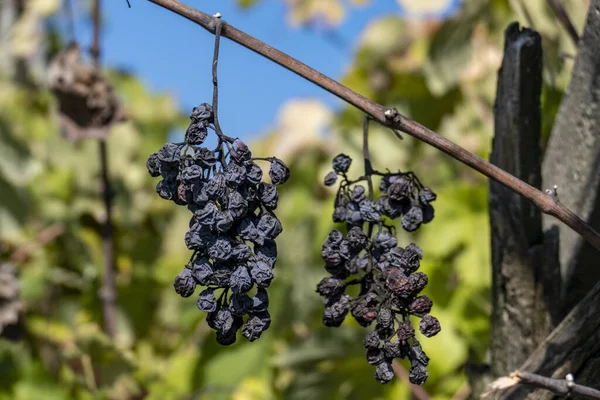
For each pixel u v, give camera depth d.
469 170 1.80
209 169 0.82
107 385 1.70
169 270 1.93
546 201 0.85
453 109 1.86
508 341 1.01
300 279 1.76
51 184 1.98
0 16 2.31
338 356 1.59
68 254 1.87
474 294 1.53
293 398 1.62
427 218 0.87
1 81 2.30
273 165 0.82
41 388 1.69
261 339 1.73
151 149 2.24
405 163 1.88
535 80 0.97
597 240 0.85
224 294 0.83
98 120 1.66
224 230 0.81
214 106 0.83
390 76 2.00
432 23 2.00
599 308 0.93
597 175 0.96
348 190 0.90
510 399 0.99
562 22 1.29
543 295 0.99
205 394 1.71
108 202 1.75
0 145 1.97
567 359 0.94
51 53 2.38
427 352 1.49
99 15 1.68
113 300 1.76
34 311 1.78
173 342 1.93
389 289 0.84
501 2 1.69
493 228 1.00
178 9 0.85
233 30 0.85
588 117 0.97
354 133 1.97
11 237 1.91
